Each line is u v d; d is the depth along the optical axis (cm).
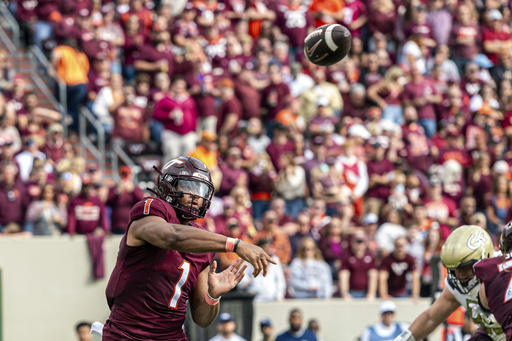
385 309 3797
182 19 5312
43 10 5062
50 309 3962
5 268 3916
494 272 1653
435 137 5288
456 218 4678
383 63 5678
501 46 6094
